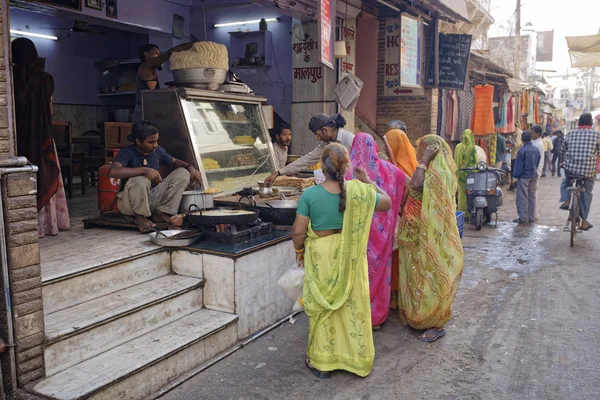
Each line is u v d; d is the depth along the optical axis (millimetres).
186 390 3494
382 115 10914
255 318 4414
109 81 11391
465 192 9570
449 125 12141
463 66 10820
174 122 5652
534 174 9367
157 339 3693
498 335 4426
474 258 7031
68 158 7844
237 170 6176
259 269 4438
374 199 3559
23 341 3018
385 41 10477
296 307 3971
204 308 4324
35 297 3074
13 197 2939
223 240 4488
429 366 3869
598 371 3756
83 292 3746
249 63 9555
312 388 3545
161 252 4359
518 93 18812
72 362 3297
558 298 5359
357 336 3645
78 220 5711
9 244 2939
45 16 9898
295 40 8750
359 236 3551
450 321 4770
